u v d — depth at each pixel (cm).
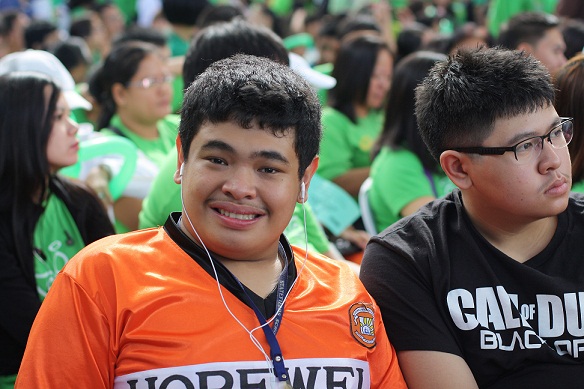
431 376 199
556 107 273
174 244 186
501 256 206
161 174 269
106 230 278
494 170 200
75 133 276
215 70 186
